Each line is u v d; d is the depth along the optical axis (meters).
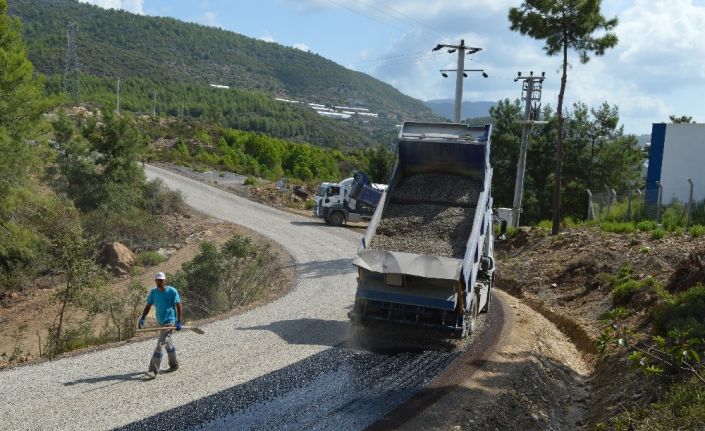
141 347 11.37
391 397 8.88
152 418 7.75
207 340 11.80
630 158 41.16
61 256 15.05
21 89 21.81
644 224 21.25
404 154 13.82
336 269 21.91
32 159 22.48
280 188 48.31
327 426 7.72
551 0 23.42
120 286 23.20
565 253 21.05
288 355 10.84
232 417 7.90
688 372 8.52
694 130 26.88
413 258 11.18
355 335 12.49
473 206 13.16
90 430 7.32
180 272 19.72
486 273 13.98
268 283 20.42
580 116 42.28
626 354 11.06
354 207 33.91
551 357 12.08
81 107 87.00
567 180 41.72
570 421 9.41
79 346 12.74
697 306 10.88
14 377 9.47
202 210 38.91
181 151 76.94
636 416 8.17
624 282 15.89
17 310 21.38
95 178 33.94
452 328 11.54
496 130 43.69
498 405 8.84
